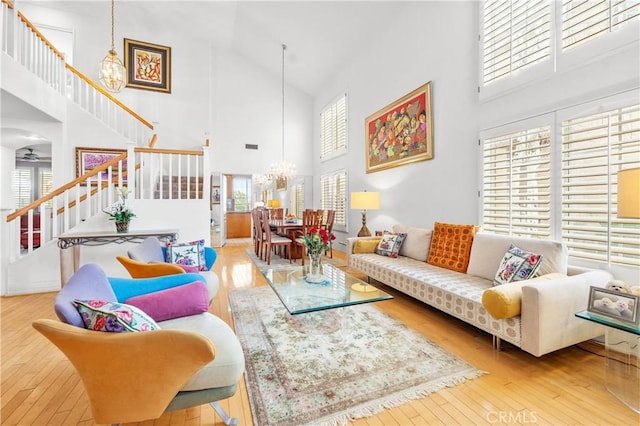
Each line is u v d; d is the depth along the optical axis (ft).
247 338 7.57
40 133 15.49
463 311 7.50
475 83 10.47
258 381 5.73
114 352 3.53
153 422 4.73
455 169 11.40
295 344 7.25
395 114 14.92
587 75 7.27
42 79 14.10
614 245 6.88
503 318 6.36
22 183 26.66
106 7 19.95
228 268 15.98
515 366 6.24
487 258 9.02
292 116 26.40
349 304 6.96
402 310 9.73
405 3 14.03
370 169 17.40
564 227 7.77
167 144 21.97
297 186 28.30
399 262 11.34
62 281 11.03
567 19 7.62
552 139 8.02
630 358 5.20
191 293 5.85
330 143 23.25
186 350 3.61
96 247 12.90
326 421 4.68
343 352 6.85
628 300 4.98
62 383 5.72
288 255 18.70
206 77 22.97
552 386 5.55
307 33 18.83
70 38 20.13
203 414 4.95
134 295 6.04
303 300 7.18
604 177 7.05
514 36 8.96
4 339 7.59
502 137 9.52
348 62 20.15
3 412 4.90
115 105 20.06
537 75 8.32
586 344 7.18
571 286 6.22
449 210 11.74
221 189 24.11
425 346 7.13
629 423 4.59
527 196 8.78
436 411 4.90
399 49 14.70
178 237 13.75
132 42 20.90
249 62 24.86
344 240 21.11
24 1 18.79
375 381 5.72
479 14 10.17
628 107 6.55
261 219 18.35
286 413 4.85
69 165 16.53
